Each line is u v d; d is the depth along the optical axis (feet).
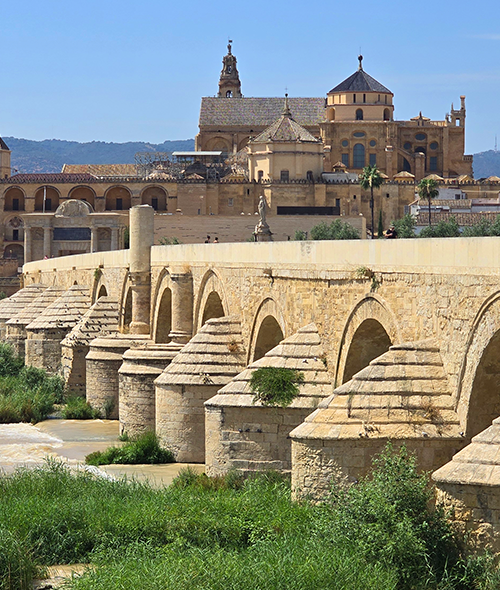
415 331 130.31
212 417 164.35
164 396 204.33
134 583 117.70
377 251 140.46
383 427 124.36
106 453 208.74
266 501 143.84
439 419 122.21
